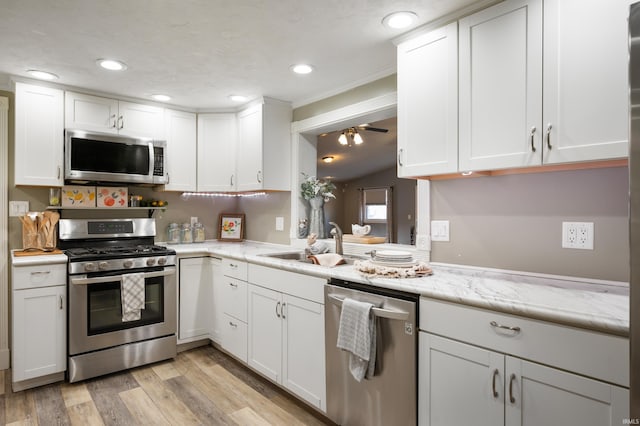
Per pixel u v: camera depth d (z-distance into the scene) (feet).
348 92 9.30
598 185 5.33
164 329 9.65
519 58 5.16
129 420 6.98
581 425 3.95
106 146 9.74
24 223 9.07
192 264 10.36
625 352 3.69
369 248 8.63
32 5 5.74
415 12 5.90
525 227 6.03
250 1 5.65
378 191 30.17
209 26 6.43
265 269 8.30
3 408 7.38
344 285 6.48
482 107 5.54
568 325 4.05
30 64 8.06
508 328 4.47
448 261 6.96
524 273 6.03
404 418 5.46
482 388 4.71
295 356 7.46
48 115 9.14
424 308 5.29
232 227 12.85
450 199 6.93
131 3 5.70
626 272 5.11
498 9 5.36
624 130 4.35
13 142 9.47
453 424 4.99
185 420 7.00
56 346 8.30
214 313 10.37
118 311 9.01
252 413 7.27
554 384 4.13
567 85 4.75
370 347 5.69
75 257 8.38
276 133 10.71
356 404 6.17
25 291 7.98
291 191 10.94
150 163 10.39
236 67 8.25
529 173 5.99
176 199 12.17
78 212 10.29
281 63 8.01
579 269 5.50
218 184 11.60
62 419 7.00
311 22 6.28
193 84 9.36
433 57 6.15
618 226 5.17
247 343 8.89
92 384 8.43
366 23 6.28
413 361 5.33
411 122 6.44
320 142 20.16
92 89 9.68
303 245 10.39
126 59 7.80
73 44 7.10
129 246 10.79
